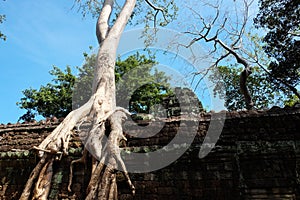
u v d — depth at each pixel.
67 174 4.70
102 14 8.38
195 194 4.30
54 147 4.55
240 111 5.30
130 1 8.20
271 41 10.59
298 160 4.16
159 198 4.39
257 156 4.36
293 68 10.35
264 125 4.80
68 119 5.03
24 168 4.98
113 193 4.25
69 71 19.05
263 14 10.59
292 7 9.67
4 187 4.87
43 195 4.27
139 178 4.61
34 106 18.50
